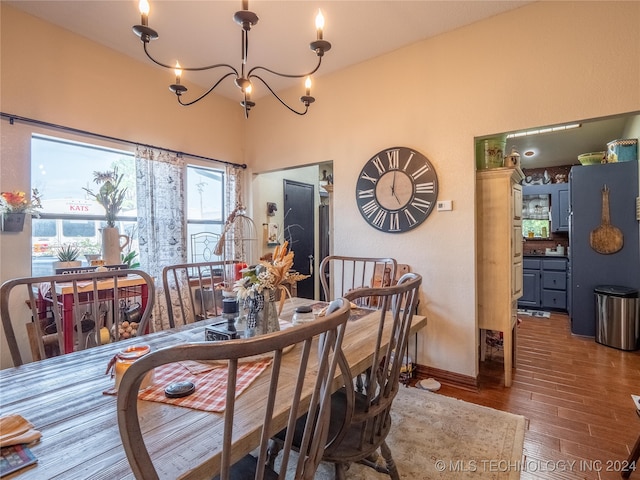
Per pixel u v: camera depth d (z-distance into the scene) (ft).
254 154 13.83
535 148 16.80
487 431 6.80
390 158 10.16
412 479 5.49
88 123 9.42
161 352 1.96
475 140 9.04
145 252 10.43
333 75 11.53
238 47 9.94
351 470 5.78
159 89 11.20
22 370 4.02
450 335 9.21
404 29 9.11
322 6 8.09
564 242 18.95
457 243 9.14
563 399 8.14
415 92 9.80
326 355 2.69
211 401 3.17
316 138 12.00
